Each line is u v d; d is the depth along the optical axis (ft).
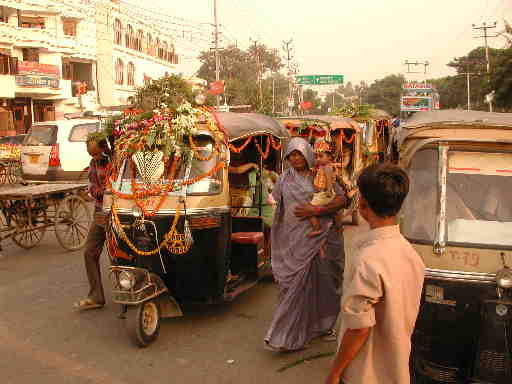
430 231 12.33
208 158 17.29
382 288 7.11
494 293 11.33
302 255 15.16
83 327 17.65
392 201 7.34
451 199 12.58
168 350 15.80
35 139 45.29
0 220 28.09
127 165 17.63
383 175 7.40
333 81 147.54
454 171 12.81
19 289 21.67
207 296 17.15
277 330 15.15
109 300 20.35
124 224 16.62
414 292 7.34
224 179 17.54
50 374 14.28
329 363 14.79
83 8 112.88
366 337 7.24
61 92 104.94
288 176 15.74
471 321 11.50
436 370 11.73
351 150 38.93
